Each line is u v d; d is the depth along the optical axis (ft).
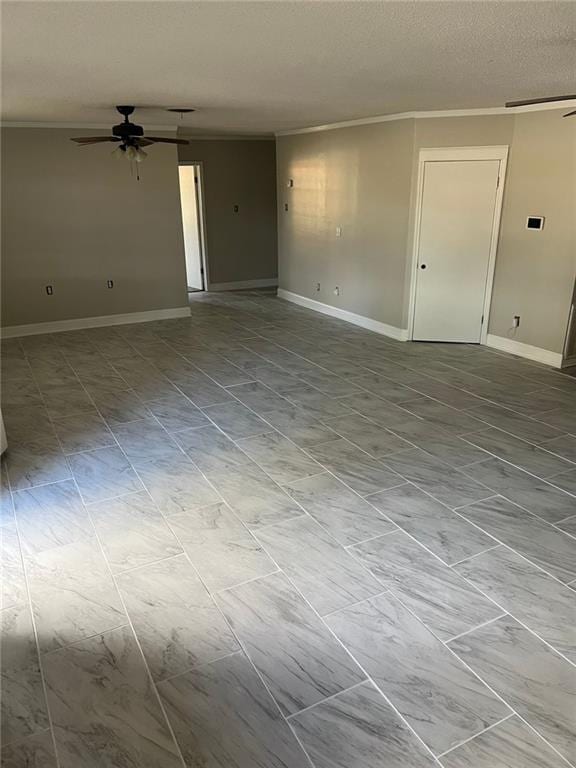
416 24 8.07
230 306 29.04
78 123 22.52
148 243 25.39
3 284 23.15
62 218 23.49
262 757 6.38
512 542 10.03
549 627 8.15
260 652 7.78
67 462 13.05
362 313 24.50
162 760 6.35
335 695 7.12
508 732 6.62
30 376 18.81
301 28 8.23
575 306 18.31
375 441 13.89
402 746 6.47
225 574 9.32
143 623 8.31
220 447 13.70
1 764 6.30
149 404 16.35
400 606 8.57
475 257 20.62
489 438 13.98
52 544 10.13
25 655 7.74
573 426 14.60
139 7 7.14
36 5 7.02
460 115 19.17
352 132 22.86
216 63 10.77
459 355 20.49
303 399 16.56
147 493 11.75
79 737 6.63
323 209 25.77
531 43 9.28
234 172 31.65
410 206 20.71
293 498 11.50
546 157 17.99
